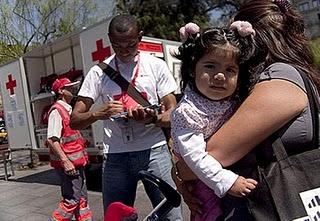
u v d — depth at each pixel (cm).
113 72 307
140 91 305
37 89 928
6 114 1003
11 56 2286
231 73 166
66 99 511
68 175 493
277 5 181
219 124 173
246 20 182
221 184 164
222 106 172
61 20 2331
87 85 312
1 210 671
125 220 240
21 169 1109
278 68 165
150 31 1948
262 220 156
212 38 165
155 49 714
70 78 820
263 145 161
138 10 1994
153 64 312
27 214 636
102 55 652
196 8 1983
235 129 162
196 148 171
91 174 784
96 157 702
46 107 909
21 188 834
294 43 179
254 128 157
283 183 155
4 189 836
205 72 168
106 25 642
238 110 164
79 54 848
